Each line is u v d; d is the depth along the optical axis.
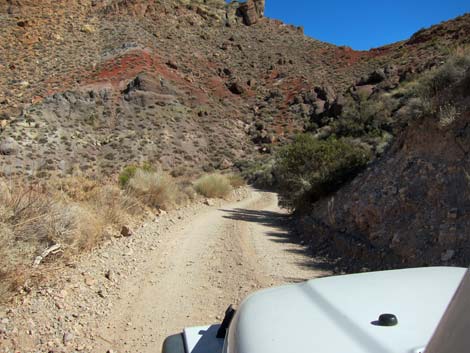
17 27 85.94
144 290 6.04
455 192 7.48
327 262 8.13
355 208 9.84
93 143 50.97
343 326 1.87
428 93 11.34
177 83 72.81
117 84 66.56
